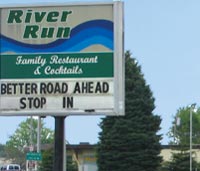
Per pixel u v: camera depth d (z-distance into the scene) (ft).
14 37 57.47
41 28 57.26
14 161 466.29
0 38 57.57
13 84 57.11
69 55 56.75
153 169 168.96
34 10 57.41
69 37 56.85
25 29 57.41
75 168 230.48
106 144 169.89
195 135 408.05
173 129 389.60
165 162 215.31
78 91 56.34
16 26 57.52
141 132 168.35
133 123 168.35
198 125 411.54
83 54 56.54
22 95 56.95
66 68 56.70
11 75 57.21
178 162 213.66
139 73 172.04
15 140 470.39
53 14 57.21
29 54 57.21
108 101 55.88
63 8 57.11
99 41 56.44
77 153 246.88
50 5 57.16
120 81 55.77
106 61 56.24
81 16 56.85
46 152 202.49
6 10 57.72
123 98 55.67
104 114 55.83
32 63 57.11
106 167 170.19
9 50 57.41
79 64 56.54
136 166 167.94
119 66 55.88
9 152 470.39
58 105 56.49
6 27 57.57
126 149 168.55
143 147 168.76
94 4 56.65
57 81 56.65
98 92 56.08
